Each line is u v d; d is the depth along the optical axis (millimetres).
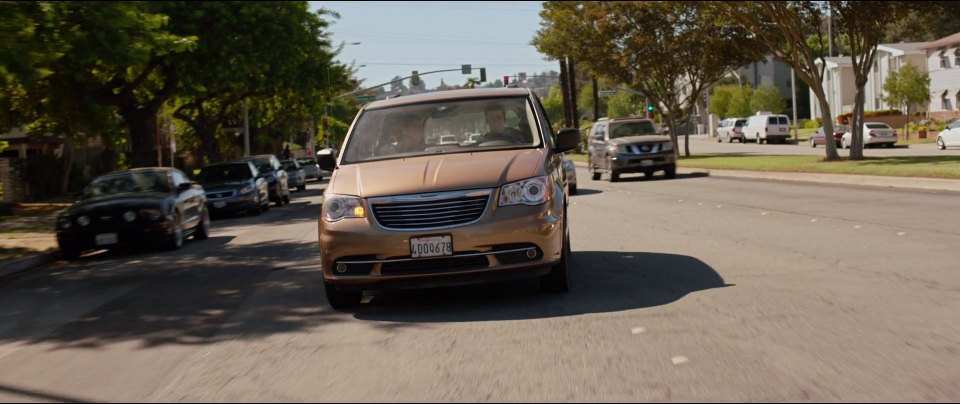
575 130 9070
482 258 7668
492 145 8805
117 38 18500
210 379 6008
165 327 8172
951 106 61406
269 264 13062
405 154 8805
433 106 9234
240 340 7281
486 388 5367
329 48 41125
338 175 8406
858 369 5367
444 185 7734
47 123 29297
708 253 10820
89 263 15359
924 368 5324
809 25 29859
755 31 30172
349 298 8383
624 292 8352
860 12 27703
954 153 34625
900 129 63094
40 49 16844
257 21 31344
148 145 31859
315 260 13117
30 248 16906
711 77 45906
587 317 7266
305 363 6293
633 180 30750
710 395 4984
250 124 55750
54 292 11461
